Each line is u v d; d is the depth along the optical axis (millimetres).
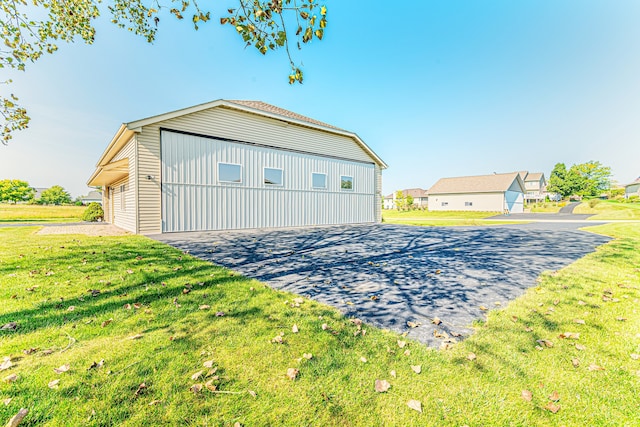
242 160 10055
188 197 8859
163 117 8305
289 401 1561
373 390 1661
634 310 2912
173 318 2594
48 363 1839
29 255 4930
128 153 8883
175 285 3518
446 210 37062
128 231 9422
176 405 1503
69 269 4098
